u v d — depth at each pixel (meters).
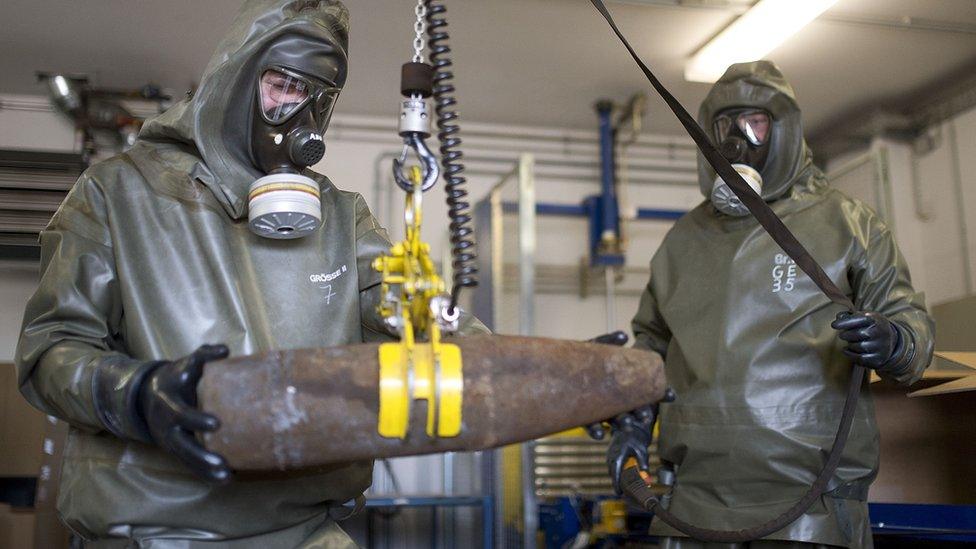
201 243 1.27
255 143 1.29
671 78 5.14
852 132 5.70
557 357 0.97
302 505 1.27
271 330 1.28
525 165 3.88
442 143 1.07
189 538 1.19
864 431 1.90
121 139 5.06
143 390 0.96
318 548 1.27
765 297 1.99
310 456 0.90
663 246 2.29
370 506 4.25
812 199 2.09
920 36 4.64
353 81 5.17
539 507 4.32
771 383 1.93
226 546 1.21
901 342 1.68
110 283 1.25
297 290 1.32
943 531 2.35
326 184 1.45
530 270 3.81
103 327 1.23
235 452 0.88
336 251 1.39
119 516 1.18
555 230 5.78
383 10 4.37
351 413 0.89
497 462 4.16
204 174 1.30
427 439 0.91
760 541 1.90
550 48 4.79
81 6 4.33
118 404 0.98
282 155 1.29
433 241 5.56
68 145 5.21
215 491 1.19
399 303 0.97
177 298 1.25
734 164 2.05
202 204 1.29
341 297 1.36
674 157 6.05
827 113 5.66
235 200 1.30
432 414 0.89
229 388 0.88
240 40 1.26
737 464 1.93
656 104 5.52
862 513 1.89
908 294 1.92
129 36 4.62
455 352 0.92
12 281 5.06
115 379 1.01
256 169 1.34
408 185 1.00
